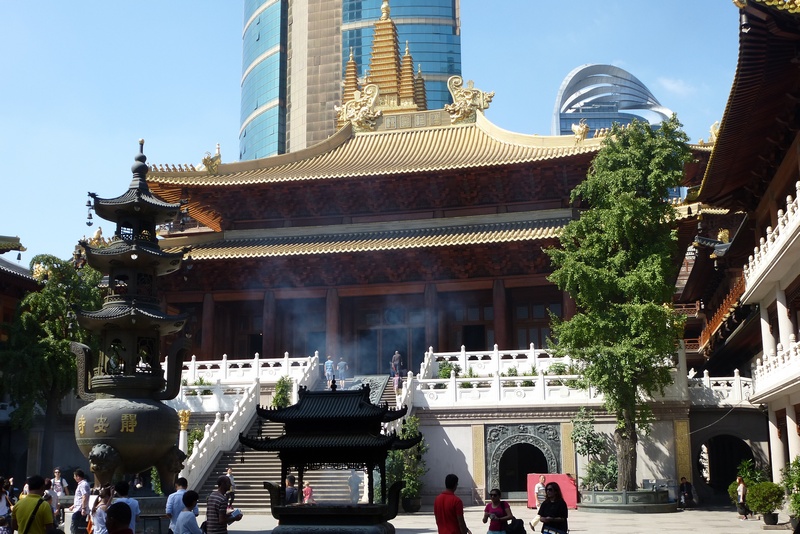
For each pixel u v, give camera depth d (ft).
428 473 157.79
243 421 157.89
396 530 110.93
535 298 224.33
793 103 126.93
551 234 202.90
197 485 140.05
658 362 147.33
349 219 236.22
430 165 220.84
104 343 108.27
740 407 156.87
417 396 161.58
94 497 88.12
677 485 151.02
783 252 120.26
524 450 184.14
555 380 159.74
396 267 219.41
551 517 63.26
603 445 152.76
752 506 112.88
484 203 229.04
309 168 237.86
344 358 228.43
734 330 190.90
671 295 150.10
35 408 177.99
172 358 110.11
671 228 153.58
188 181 229.25
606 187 151.43
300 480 78.13
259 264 223.10
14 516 58.13
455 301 228.84
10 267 217.56
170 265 113.19
